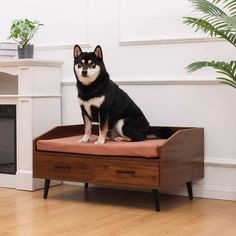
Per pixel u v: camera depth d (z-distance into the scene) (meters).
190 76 4.23
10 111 4.48
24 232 3.40
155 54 4.34
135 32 4.40
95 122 4.24
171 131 4.21
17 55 4.70
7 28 4.90
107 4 4.49
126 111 4.10
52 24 4.72
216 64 3.72
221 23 3.80
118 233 3.39
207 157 4.20
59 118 4.60
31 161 4.38
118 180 3.89
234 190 4.13
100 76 4.01
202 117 4.21
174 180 3.86
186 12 4.23
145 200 4.12
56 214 3.74
